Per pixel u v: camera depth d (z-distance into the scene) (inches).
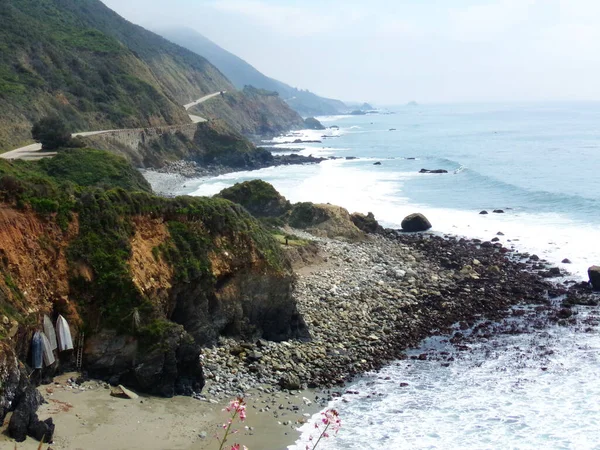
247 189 2610.7
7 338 856.3
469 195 3235.7
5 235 989.8
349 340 1371.8
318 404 1051.9
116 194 1193.4
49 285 1022.4
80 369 1019.3
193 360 1062.4
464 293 1734.7
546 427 970.1
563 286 1777.8
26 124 3358.8
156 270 1152.2
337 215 2428.6
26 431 800.9
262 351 1245.7
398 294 1700.3
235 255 1300.4
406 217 2571.4
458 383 1143.6
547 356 1264.8
